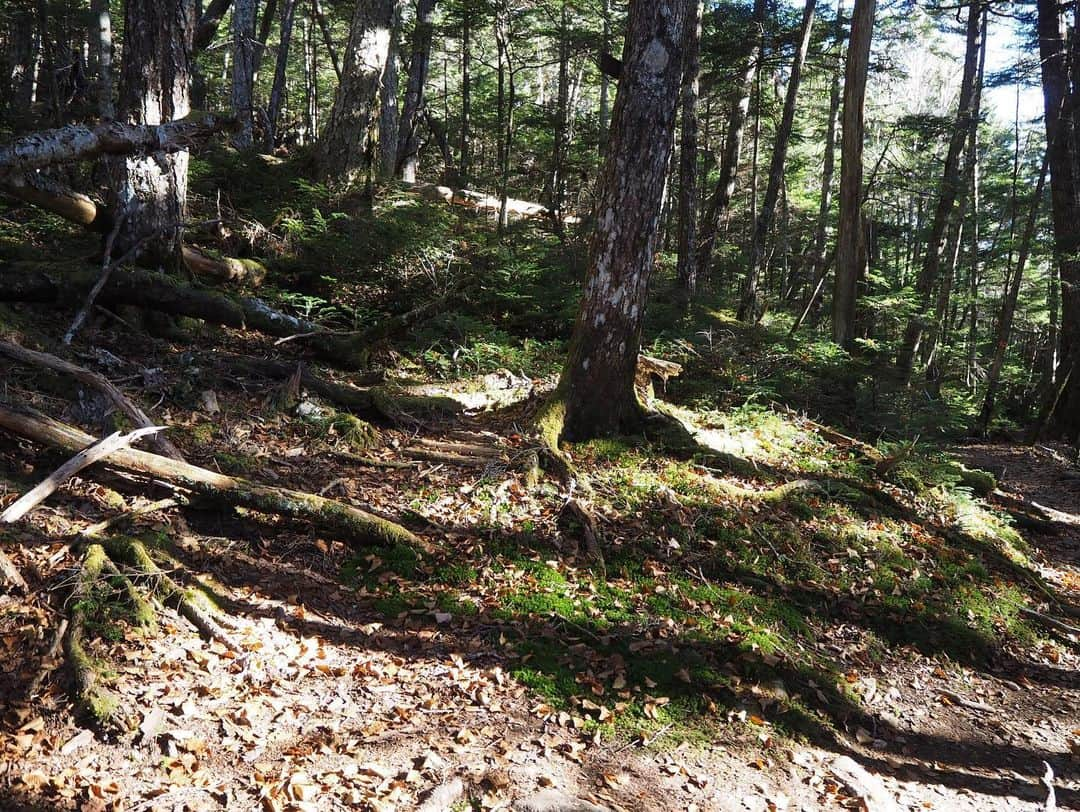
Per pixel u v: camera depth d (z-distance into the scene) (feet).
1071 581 28.58
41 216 32.19
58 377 20.84
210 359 25.68
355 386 28.30
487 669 16.79
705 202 109.81
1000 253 94.89
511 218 57.36
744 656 18.66
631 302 26.45
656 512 23.79
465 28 64.80
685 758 15.31
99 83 38.09
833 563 24.12
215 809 11.85
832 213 95.61
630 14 25.12
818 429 34.55
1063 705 20.67
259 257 36.11
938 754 17.62
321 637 16.83
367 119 44.27
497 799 12.96
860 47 42.65
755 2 60.64
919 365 69.00
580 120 60.18
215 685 14.49
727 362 37.37
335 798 12.41
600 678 17.07
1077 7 60.85
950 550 26.45
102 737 12.74
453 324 33.12
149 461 18.54
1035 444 59.93
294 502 19.38
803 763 15.97
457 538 20.88
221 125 22.44
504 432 26.89
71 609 14.64
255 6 61.00
